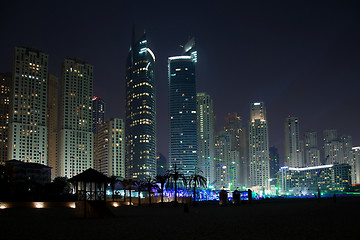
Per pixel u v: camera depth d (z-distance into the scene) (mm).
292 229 44875
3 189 149500
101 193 68875
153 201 161750
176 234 41094
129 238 37938
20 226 49844
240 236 39219
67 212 82250
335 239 36250
